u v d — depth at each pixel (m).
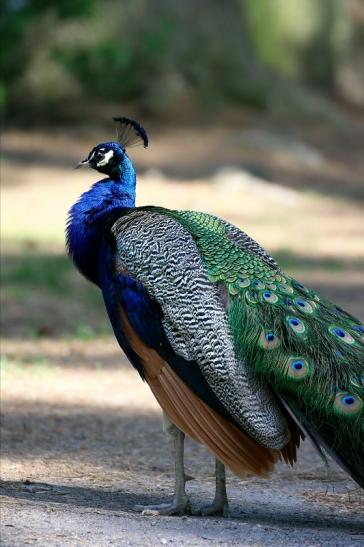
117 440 12.66
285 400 8.67
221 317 8.81
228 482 11.05
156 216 9.58
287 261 24.52
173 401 8.91
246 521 9.26
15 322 19.02
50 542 7.91
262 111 40.12
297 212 30.81
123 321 9.23
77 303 20.56
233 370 8.70
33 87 36.88
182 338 8.88
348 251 26.22
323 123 40.69
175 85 38.66
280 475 11.40
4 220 27.22
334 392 8.51
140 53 37.94
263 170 34.81
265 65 43.06
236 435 8.76
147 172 33.25
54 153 34.53
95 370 16.27
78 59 36.28
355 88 46.12
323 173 36.06
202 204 30.23
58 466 11.38
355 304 20.73
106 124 37.31
